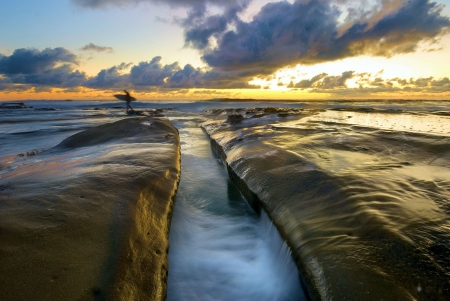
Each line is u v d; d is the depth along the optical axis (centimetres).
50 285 160
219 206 396
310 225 244
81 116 1912
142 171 378
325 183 314
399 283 161
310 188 313
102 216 245
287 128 788
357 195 271
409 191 276
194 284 238
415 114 1406
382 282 163
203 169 602
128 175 357
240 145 614
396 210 236
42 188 300
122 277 180
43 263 176
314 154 460
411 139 521
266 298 227
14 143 844
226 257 278
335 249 202
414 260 175
